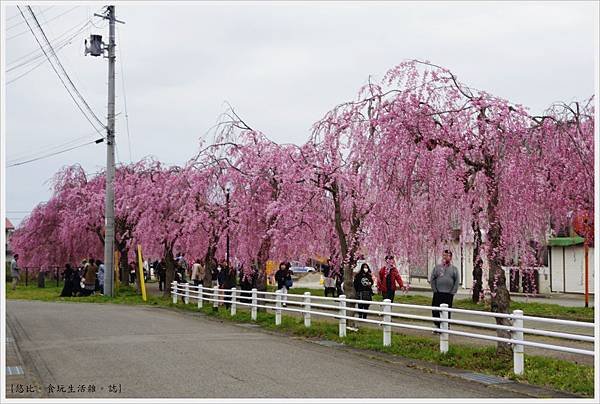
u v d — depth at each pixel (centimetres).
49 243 4178
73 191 3912
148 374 1154
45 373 1175
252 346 1534
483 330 1803
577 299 3066
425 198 1371
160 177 3234
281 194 2028
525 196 1267
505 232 1277
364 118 1597
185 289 2836
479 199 1289
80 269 3925
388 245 1484
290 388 1032
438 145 1301
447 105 1325
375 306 2598
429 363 1279
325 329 1770
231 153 2433
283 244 2114
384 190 1389
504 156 1259
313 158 1866
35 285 4678
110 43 3266
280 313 1981
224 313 2352
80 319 2191
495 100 1275
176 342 1595
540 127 1286
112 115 3306
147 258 3706
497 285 1298
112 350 1450
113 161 3322
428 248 1438
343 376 1144
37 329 1875
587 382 1032
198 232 2784
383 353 1420
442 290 1675
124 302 3108
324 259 2281
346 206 1953
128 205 3400
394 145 1312
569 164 1323
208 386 1047
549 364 1196
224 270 2770
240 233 2362
